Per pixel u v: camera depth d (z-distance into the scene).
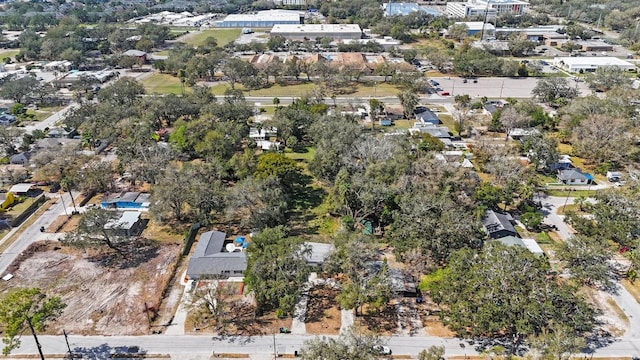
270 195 98.25
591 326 67.94
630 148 127.38
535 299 64.50
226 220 105.31
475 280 67.75
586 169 129.25
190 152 137.25
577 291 73.69
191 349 70.56
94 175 115.12
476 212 97.81
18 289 83.25
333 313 77.62
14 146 143.38
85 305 79.69
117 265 90.12
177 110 158.88
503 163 114.06
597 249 79.75
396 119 168.62
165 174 106.00
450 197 96.56
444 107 182.38
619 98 152.75
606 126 129.25
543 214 107.44
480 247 86.25
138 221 102.62
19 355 69.75
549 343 59.56
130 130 139.62
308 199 115.38
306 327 74.62
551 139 131.50
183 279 85.62
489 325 64.00
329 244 93.50
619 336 72.00
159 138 149.25
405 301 80.31
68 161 121.38
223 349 70.50
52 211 110.12
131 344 71.56
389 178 101.25
